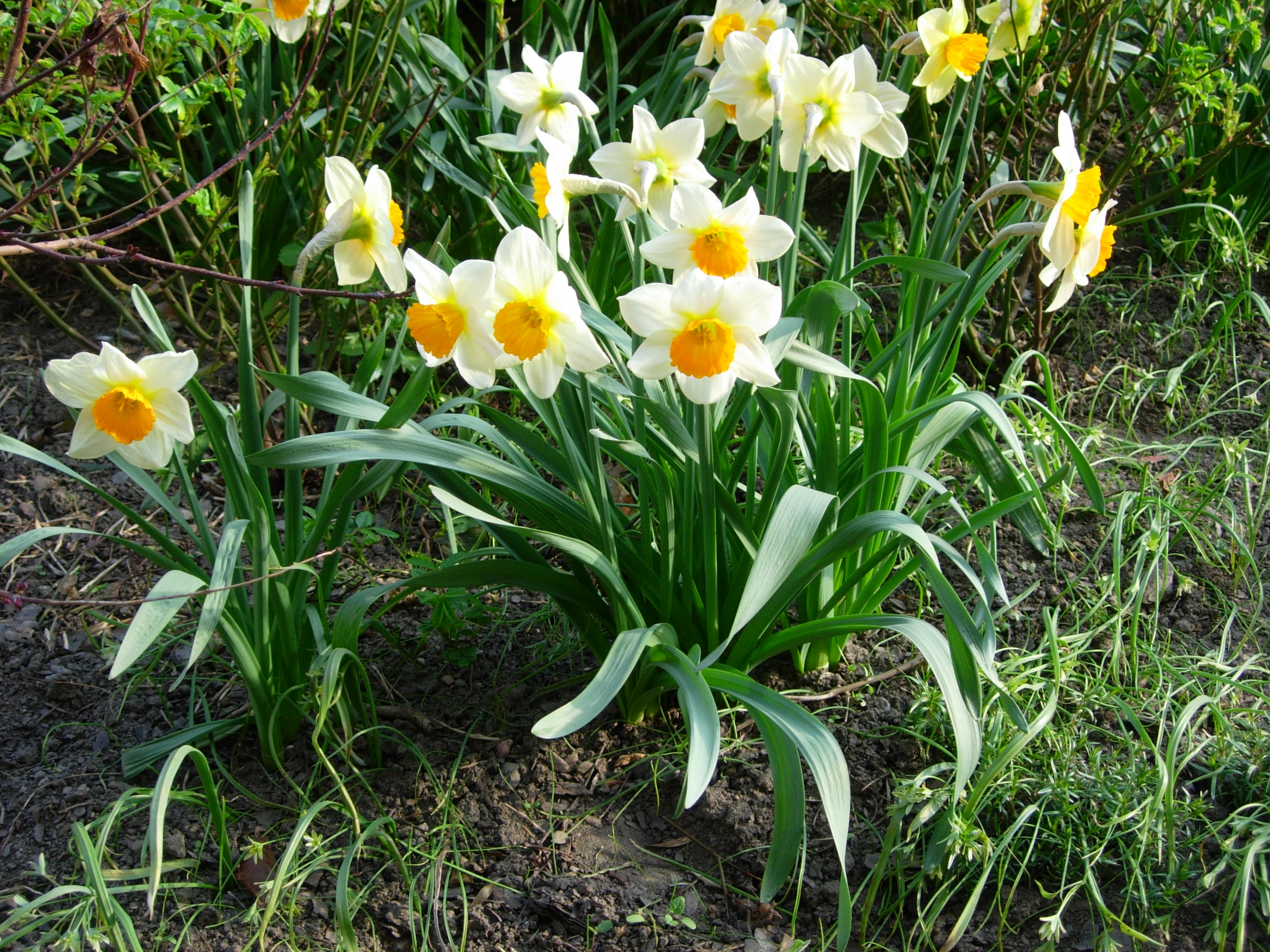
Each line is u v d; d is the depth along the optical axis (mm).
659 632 1266
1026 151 1681
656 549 1363
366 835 1247
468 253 1844
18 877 1262
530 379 1164
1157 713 1371
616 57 1795
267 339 1533
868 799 1312
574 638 1434
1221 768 1312
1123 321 1817
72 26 1269
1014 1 1425
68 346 1729
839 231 1985
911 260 1271
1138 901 1242
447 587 1275
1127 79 1785
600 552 1287
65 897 1243
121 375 1147
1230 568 1507
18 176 1760
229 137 1727
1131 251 1965
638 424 1310
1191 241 1889
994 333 1771
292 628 1296
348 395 1256
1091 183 1192
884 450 1310
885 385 1428
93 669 1418
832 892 1258
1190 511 1525
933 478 1247
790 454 1457
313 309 1818
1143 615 1468
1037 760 1304
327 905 1251
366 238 1197
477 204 1787
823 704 1381
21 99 1283
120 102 1232
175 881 1262
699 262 1164
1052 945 1207
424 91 1710
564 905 1247
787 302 1337
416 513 1573
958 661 1228
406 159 1664
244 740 1355
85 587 1490
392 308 1601
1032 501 1372
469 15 2240
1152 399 1697
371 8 1641
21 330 1754
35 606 1469
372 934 1237
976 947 1229
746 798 1308
